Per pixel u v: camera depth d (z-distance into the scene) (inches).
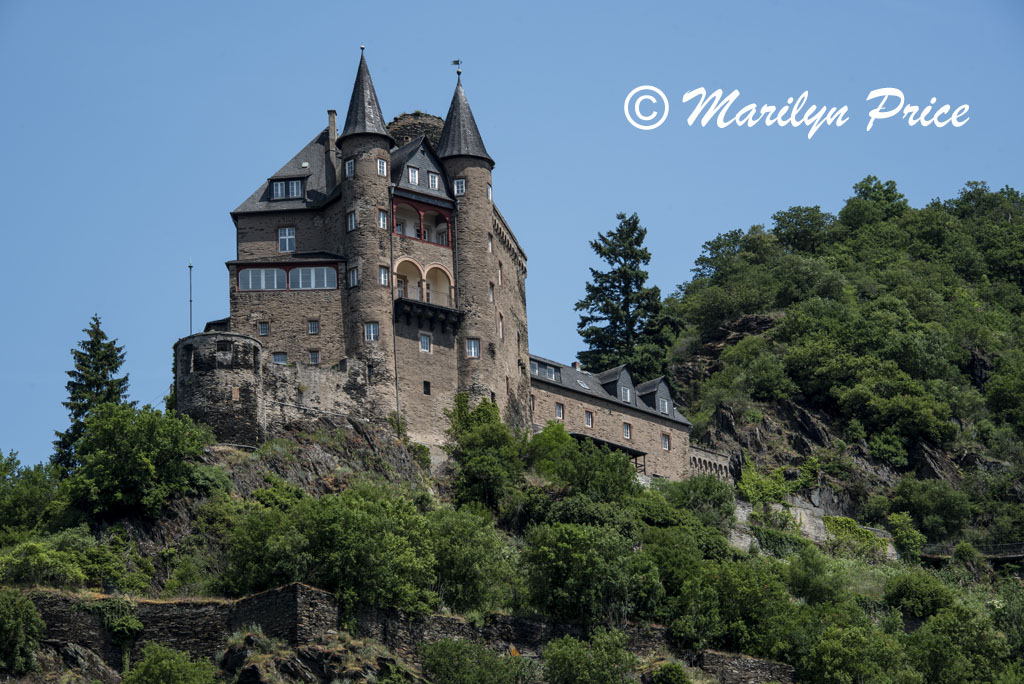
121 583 5364.2
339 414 6761.8
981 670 6161.4
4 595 4785.9
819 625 5984.3
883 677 5689.0
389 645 5088.6
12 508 5787.4
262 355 6589.6
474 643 5231.3
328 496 5649.6
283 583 5132.9
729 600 5895.7
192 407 6299.2
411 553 5315.0
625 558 5757.9
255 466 6171.3
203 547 5649.6
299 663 4810.5
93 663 4857.3
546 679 5236.2
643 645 5644.7
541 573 5649.6
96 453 5713.6
